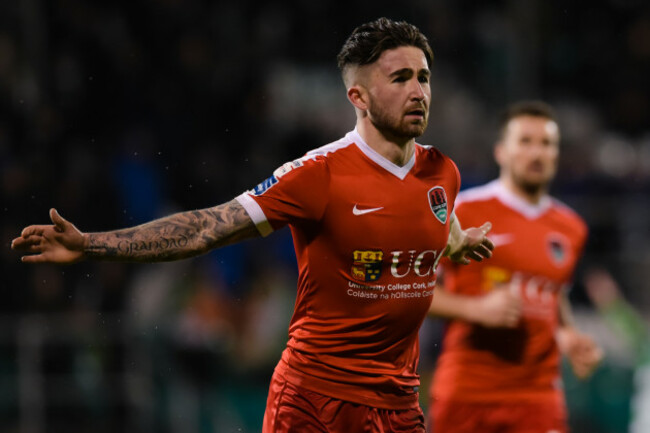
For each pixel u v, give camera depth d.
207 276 29.28
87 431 24.97
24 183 30.52
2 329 25.00
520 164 19.45
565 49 45.84
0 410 24.52
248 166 36.34
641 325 30.52
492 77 43.59
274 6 41.34
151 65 36.84
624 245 34.94
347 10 42.31
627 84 46.03
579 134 43.69
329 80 41.34
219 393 27.05
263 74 39.53
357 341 11.88
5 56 33.69
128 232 10.75
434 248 11.94
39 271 27.09
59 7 35.16
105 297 27.20
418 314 12.09
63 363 25.12
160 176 34.50
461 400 18.81
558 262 19.45
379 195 11.57
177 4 38.28
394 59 11.47
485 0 44.47
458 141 41.19
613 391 27.80
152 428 25.36
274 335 29.47
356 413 11.94
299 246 12.03
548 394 18.92
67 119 34.06
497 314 17.81
